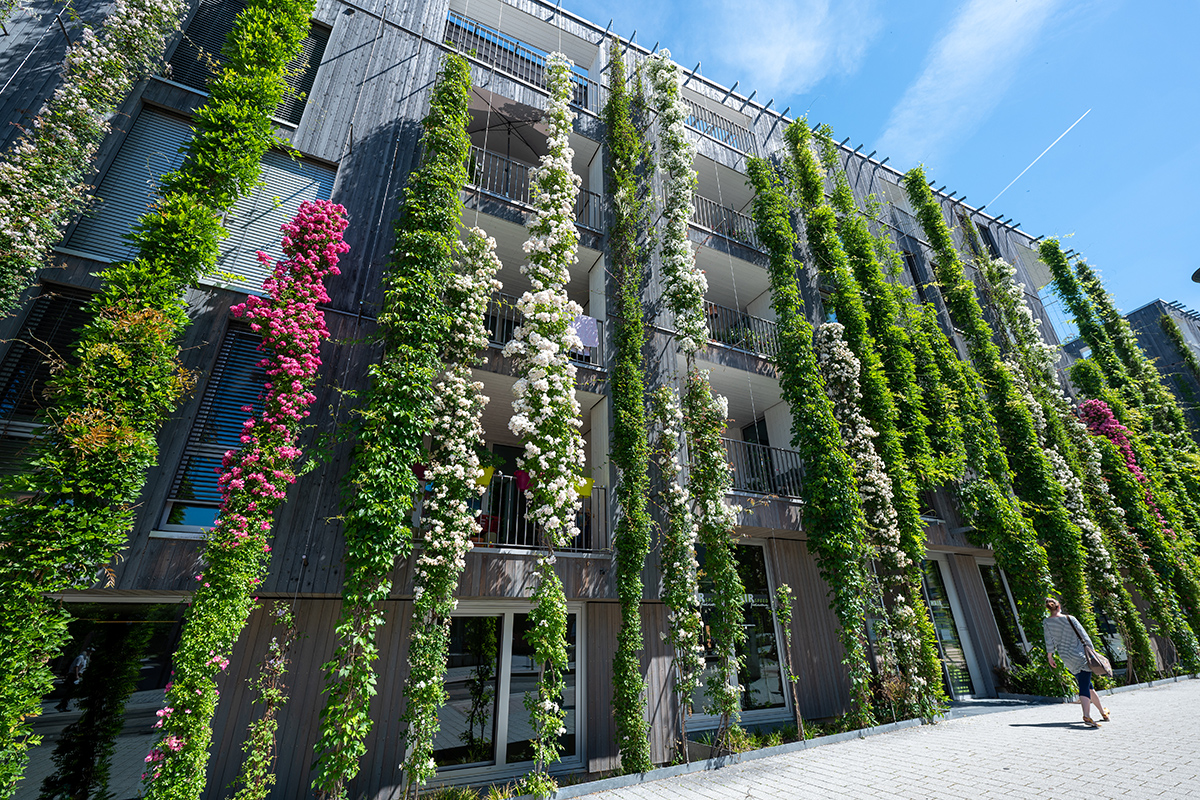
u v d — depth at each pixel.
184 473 5.26
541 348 6.58
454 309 6.41
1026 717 7.60
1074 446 13.11
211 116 5.93
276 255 6.79
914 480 9.78
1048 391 13.76
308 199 7.24
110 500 4.11
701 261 11.12
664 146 10.41
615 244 9.10
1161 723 6.31
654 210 9.84
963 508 10.64
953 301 14.04
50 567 3.74
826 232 11.80
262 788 4.24
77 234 5.75
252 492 4.55
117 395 4.29
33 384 5.04
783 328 10.15
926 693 7.79
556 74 8.88
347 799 4.72
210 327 5.84
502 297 10.86
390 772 5.32
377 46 8.62
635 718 5.98
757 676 8.61
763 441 11.80
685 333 8.72
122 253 5.92
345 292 6.65
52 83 5.97
